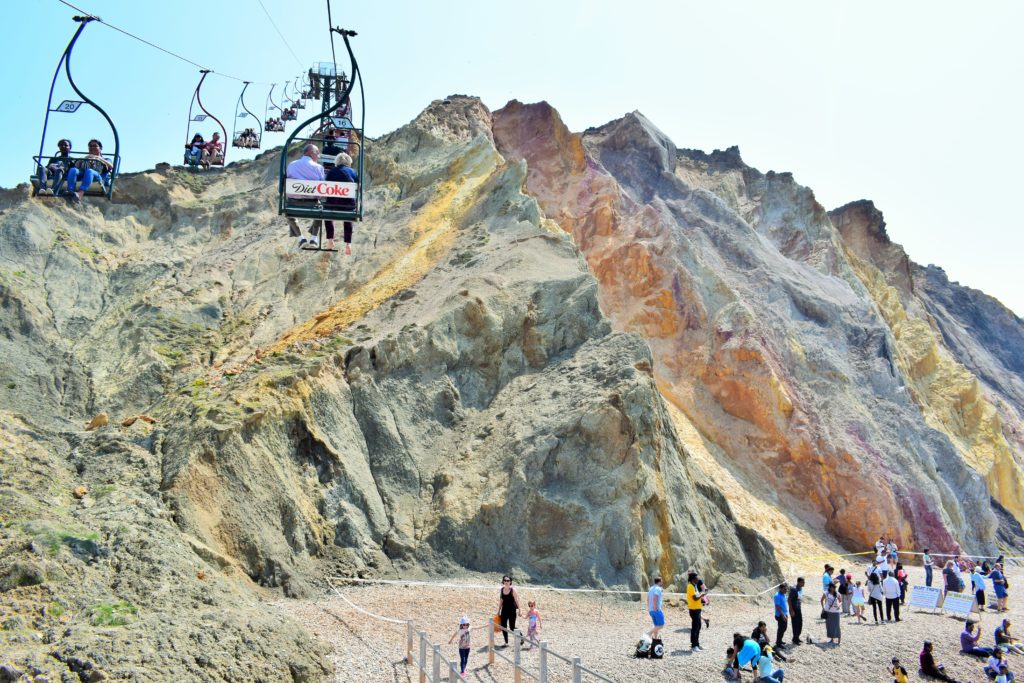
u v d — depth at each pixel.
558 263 40.41
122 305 45.78
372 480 30.19
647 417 31.59
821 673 21.44
